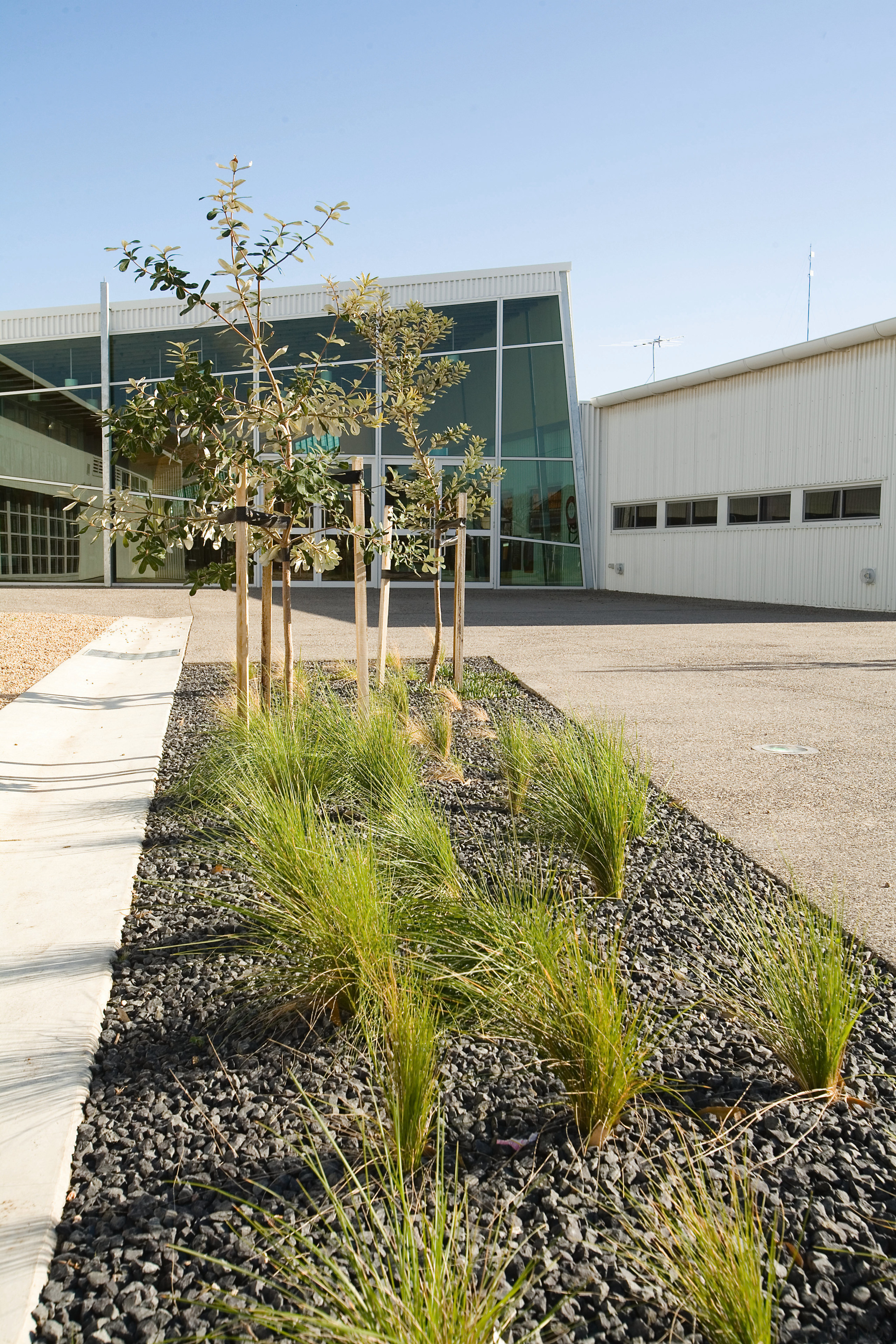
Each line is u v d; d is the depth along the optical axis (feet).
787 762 17.16
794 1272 5.32
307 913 8.48
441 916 8.81
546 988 7.23
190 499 17.80
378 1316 4.54
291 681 19.69
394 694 22.09
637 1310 5.06
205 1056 7.57
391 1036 6.76
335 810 13.34
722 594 66.85
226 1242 5.51
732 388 65.31
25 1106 6.76
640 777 13.32
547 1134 6.53
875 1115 6.70
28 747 18.40
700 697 24.18
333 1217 5.68
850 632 41.93
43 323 74.33
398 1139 5.84
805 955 7.76
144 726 20.84
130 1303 5.09
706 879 11.14
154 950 9.39
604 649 34.94
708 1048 7.53
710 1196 5.79
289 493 16.43
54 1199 5.83
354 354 71.15
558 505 76.18
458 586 25.52
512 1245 5.47
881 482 55.72
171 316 72.84
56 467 74.84
